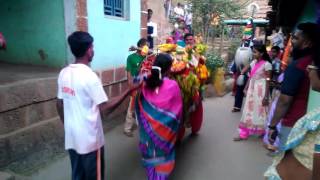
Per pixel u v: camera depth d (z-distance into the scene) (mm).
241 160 4227
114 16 5438
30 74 4074
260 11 13797
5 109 3271
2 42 2547
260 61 4898
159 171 3143
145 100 3139
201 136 5184
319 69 1501
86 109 2529
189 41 4832
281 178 1732
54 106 3980
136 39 6129
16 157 3455
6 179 2824
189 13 11445
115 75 5367
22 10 4688
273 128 2902
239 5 12539
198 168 3947
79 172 2801
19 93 3424
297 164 1663
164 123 3059
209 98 8328
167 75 3322
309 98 2748
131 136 4984
